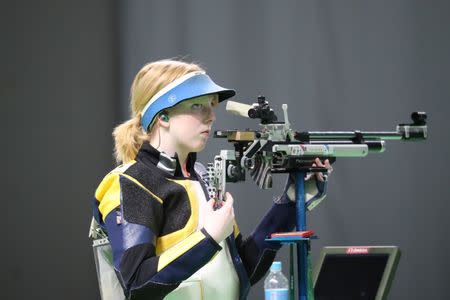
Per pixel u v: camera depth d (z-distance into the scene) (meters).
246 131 5.79
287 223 6.35
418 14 10.40
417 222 10.31
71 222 10.55
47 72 10.50
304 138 6.03
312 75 10.62
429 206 10.29
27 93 10.34
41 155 10.38
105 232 5.73
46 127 10.45
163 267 5.12
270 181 5.83
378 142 6.27
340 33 10.57
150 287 5.11
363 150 6.14
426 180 10.31
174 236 5.54
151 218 5.40
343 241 10.48
